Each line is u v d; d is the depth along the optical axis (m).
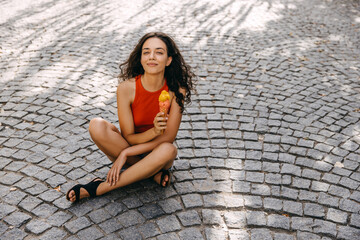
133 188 2.84
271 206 2.73
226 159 3.26
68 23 7.20
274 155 3.34
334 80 5.00
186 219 2.58
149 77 2.53
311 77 5.06
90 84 4.63
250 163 3.22
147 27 7.15
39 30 6.70
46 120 3.74
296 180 3.03
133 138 2.71
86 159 3.18
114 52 5.79
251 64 5.45
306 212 2.68
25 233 2.38
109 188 2.67
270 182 2.99
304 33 7.09
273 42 6.50
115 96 4.38
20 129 3.57
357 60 5.78
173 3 9.20
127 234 2.42
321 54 5.97
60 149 3.29
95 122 2.66
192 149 3.38
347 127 3.84
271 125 3.84
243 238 2.43
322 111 4.14
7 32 6.49
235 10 8.70
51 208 2.60
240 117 3.97
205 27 7.27
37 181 2.87
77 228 2.44
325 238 2.46
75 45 6.01
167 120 2.76
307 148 3.46
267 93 4.55
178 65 2.62
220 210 2.68
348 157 3.35
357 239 2.46
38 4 8.56
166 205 2.70
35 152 3.23
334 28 7.48
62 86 4.53
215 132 3.68
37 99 4.17
